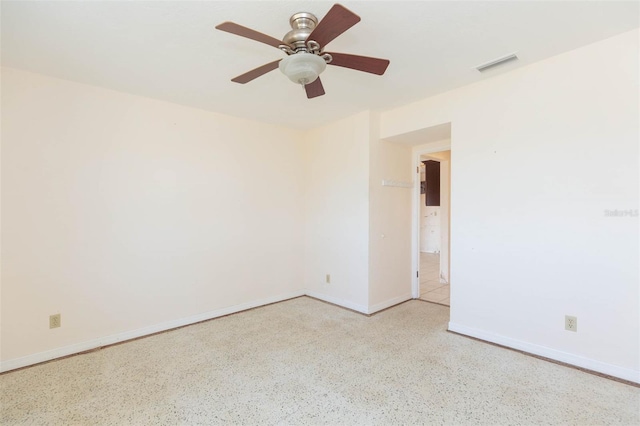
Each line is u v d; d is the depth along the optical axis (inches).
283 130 170.7
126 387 87.3
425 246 383.9
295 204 175.9
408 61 98.2
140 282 123.3
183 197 134.4
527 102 103.7
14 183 99.3
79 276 110.4
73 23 76.6
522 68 104.5
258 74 82.1
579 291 94.9
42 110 103.8
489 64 101.3
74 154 109.4
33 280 102.2
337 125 160.6
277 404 79.5
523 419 72.7
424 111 132.1
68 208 108.3
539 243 102.2
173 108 131.9
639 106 84.9
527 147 104.1
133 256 121.8
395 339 118.0
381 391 84.5
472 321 118.8
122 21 76.1
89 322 112.3
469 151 118.1
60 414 75.9
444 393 83.2
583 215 93.9
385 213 155.0
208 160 141.9
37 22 75.9
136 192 122.4
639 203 85.4
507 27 81.0
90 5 69.9
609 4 72.0
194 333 125.6
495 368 95.7
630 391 82.9
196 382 89.7
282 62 72.3
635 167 85.8
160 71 102.9
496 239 111.7
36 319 102.7
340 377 91.7
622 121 87.4
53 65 98.0
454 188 122.7
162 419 74.0
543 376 90.7
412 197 171.6
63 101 107.7
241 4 70.5
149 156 125.6
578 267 95.0
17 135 99.7
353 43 87.4
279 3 70.2
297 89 118.4
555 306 99.3
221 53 92.0
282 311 151.8
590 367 93.0
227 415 75.4
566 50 94.1
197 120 138.7
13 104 99.1
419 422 72.4
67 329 108.0
